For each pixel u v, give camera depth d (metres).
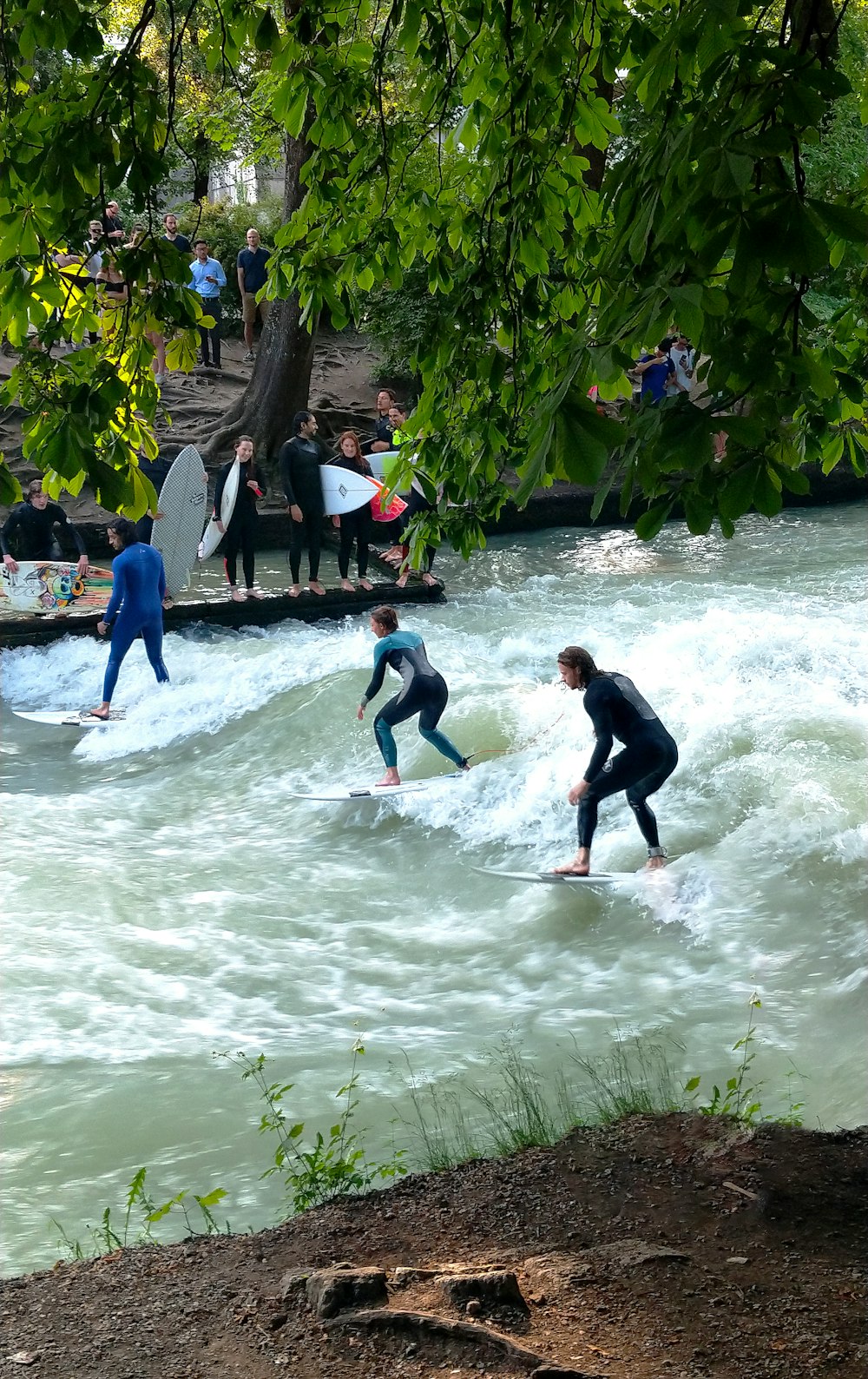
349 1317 3.02
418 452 5.36
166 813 9.99
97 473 3.38
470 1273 3.26
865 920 6.77
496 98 5.40
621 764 7.61
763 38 2.70
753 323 2.60
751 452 2.77
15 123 3.78
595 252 4.98
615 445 2.50
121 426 4.14
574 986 6.82
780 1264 3.34
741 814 8.13
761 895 7.25
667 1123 4.47
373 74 5.54
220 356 24.55
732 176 2.42
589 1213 3.77
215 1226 4.57
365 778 10.14
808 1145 4.10
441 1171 4.28
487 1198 3.94
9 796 10.27
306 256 5.79
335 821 9.41
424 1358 2.87
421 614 14.42
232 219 26.38
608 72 4.95
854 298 5.03
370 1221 3.84
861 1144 4.11
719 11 2.78
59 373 3.72
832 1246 3.44
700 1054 5.84
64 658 13.33
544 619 13.54
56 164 3.67
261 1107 5.56
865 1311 3.05
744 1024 6.11
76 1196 4.89
